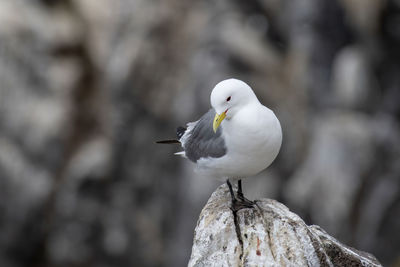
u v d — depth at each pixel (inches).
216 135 233.8
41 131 645.9
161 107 690.8
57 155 653.3
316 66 711.7
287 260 219.8
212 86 669.3
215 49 680.4
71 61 668.7
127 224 686.5
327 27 715.4
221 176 242.5
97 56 681.6
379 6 733.3
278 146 229.9
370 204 675.4
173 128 690.2
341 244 243.4
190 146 253.6
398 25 735.1
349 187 668.7
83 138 677.3
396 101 733.3
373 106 733.3
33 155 642.8
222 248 225.8
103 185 677.9
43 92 652.7
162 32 697.6
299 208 670.5
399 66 749.3
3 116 633.0
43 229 656.4
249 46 681.6
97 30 685.3
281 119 678.5
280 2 703.7
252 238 225.1
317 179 668.1
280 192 673.0
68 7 674.8
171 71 692.7
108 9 695.1
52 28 660.1
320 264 221.9
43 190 645.9
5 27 637.9
